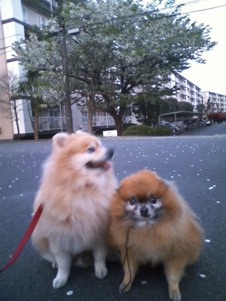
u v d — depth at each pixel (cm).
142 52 493
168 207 52
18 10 621
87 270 65
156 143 322
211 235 75
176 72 614
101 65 537
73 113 828
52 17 531
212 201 101
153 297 53
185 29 529
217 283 56
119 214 54
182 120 1110
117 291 56
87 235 57
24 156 270
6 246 77
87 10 509
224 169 154
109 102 588
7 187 145
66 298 54
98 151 61
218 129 859
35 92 541
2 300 55
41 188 60
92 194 59
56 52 511
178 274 53
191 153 222
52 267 66
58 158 58
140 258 55
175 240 51
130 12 503
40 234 61
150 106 863
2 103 623
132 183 54
